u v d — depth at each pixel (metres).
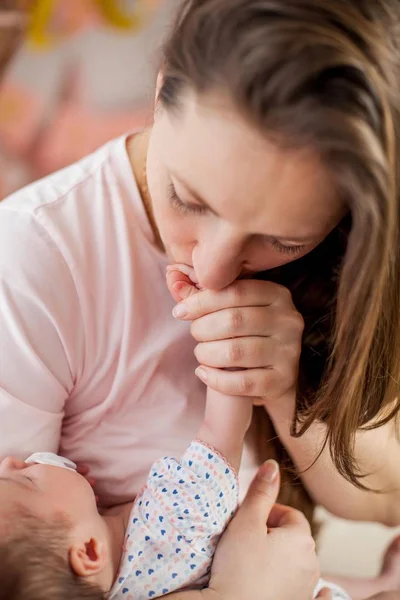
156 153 0.81
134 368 1.02
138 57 2.47
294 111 0.66
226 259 0.79
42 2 2.44
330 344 1.00
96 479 1.08
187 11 0.73
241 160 0.69
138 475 1.08
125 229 0.98
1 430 0.97
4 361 0.95
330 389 0.90
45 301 0.95
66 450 1.09
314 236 0.77
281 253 0.81
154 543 1.00
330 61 0.65
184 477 0.99
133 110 2.40
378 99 0.68
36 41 2.46
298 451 1.12
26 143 2.35
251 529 1.02
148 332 1.01
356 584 1.42
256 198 0.71
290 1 0.66
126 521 1.06
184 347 1.04
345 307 0.82
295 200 0.71
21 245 0.95
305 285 1.04
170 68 0.72
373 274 0.78
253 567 1.00
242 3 0.67
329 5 0.67
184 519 0.99
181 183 0.75
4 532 0.92
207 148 0.69
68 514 0.97
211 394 1.01
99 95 2.43
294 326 0.95
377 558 1.81
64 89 2.44
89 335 0.99
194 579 1.00
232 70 0.66
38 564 0.92
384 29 0.69
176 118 0.71
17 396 0.97
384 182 0.71
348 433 0.95
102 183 1.00
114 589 0.99
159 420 1.06
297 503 1.23
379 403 0.96
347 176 0.70
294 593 1.02
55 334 0.97
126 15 2.51
